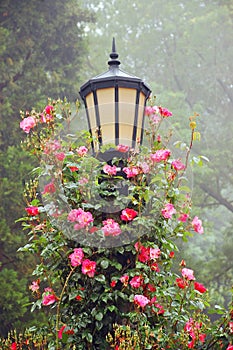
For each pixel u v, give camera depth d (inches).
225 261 599.5
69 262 126.8
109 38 768.9
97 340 125.0
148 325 127.9
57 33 501.4
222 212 893.8
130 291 125.6
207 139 681.6
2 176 406.3
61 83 490.0
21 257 378.3
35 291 133.8
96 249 126.6
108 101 126.3
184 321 129.9
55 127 130.8
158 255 124.3
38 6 486.6
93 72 735.1
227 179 663.1
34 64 486.9
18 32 478.3
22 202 391.9
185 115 642.8
